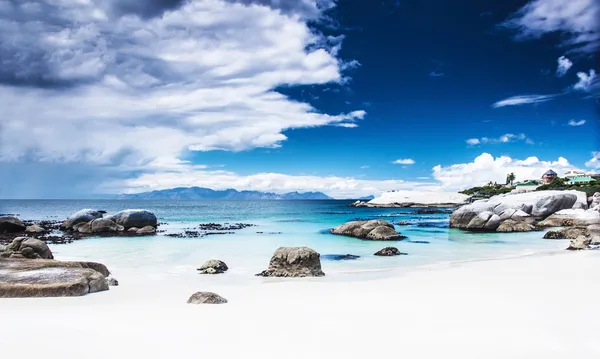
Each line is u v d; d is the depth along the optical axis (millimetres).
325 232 41750
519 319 8758
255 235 39000
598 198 54562
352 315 9328
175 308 10297
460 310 9680
